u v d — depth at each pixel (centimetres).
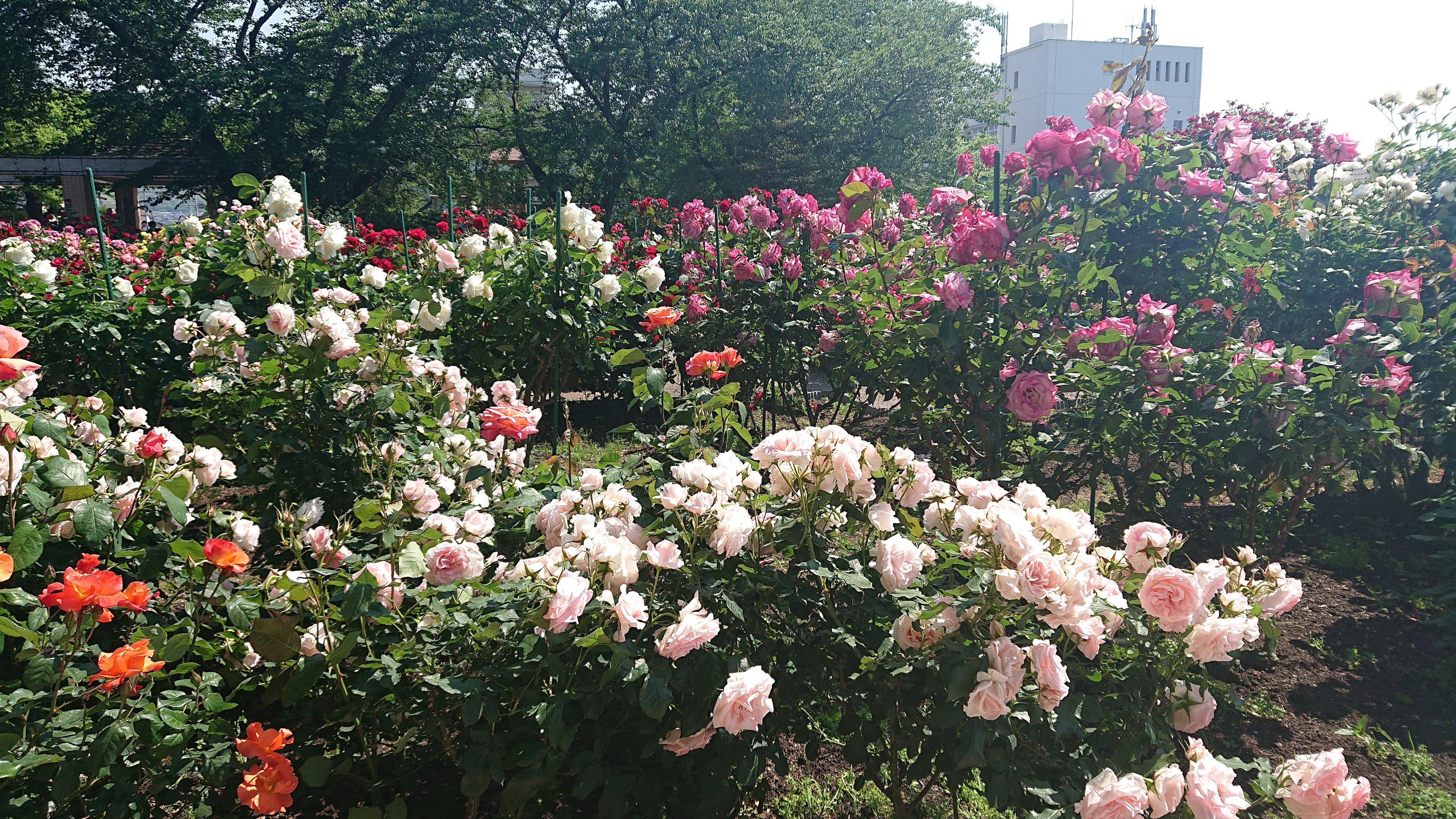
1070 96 7306
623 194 2641
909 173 2636
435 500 220
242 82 2164
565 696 173
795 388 596
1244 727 300
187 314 505
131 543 217
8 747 160
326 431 303
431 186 2542
